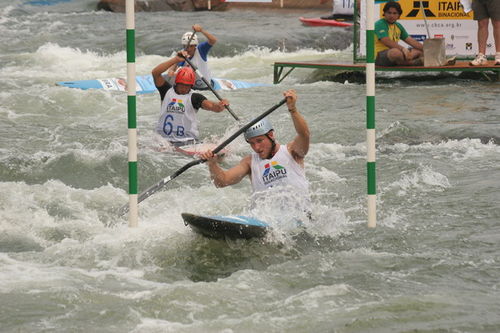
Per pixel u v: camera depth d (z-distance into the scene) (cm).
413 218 2122
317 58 6094
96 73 5300
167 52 6212
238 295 1592
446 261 1778
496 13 4372
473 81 4578
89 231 2067
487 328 1407
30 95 4069
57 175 2620
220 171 2034
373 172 2025
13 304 1539
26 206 2259
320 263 1789
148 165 2695
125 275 1745
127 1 1981
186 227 2062
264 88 4466
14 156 2783
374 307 1500
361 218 2133
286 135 3231
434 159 2769
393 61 4497
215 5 9106
